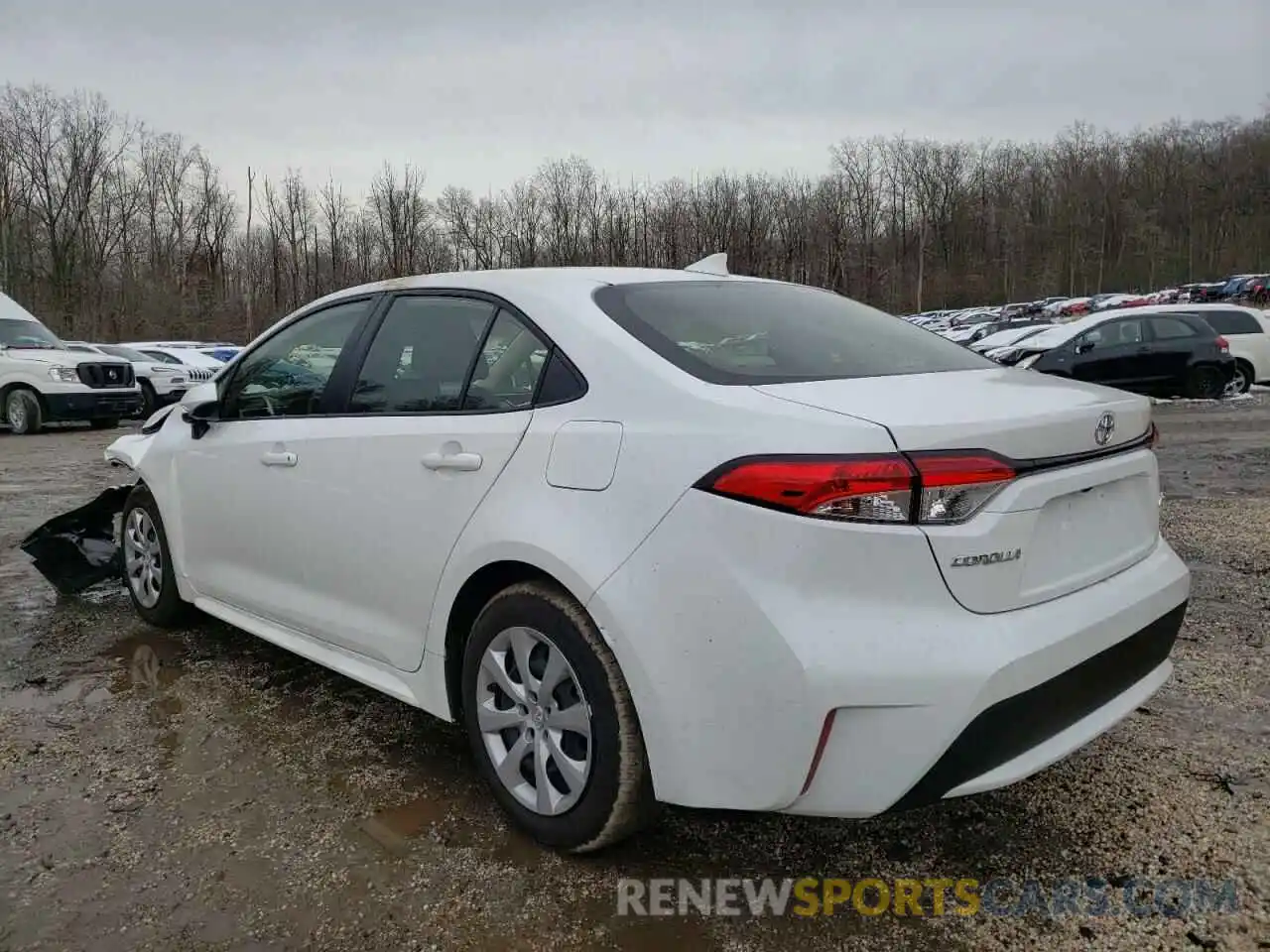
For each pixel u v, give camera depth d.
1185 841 2.54
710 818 2.75
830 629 2.02
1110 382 14.53
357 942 2.21
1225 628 4.13
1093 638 2.26
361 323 3.31
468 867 2.51
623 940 2.21
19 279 45.78
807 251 68.75
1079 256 77.81
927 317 52.94
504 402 2.71
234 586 3.75
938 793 2.06
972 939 2.20
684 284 3.00
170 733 3.35
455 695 2.86
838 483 2.02
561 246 67.50
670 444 2.25
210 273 55.59
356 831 2.69
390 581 2.95
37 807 2.83
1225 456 9.17
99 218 49.19
